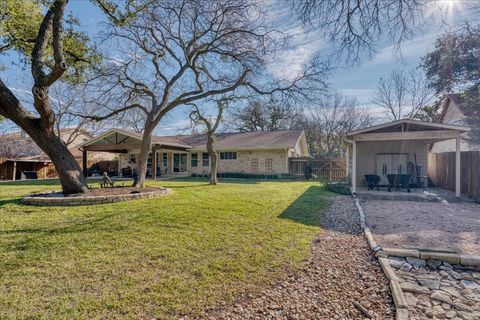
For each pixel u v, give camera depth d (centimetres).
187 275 350
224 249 435
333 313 284
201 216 619
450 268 405
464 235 539
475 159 945
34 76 732
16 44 899
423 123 996
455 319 281
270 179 1916
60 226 549
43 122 782
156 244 452
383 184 1371
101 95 1174
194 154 2344
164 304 289
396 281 349
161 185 1355
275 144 2048
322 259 417
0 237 484
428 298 322
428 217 702
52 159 828
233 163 2200
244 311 283
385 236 534
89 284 326
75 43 978
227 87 1191
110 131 1842
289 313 282
